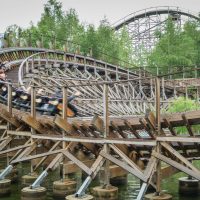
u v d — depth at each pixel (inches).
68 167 743.1
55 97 1046.4
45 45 3171.8
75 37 3540.8
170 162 598.5
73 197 637.3
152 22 3769.7
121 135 685.9
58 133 824.3
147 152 738.2
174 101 1421.0
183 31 3587.6
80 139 703.1
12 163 767.1
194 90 1895.9
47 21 3649.1
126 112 1337.4
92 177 655.1
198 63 3240.7
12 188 796.0
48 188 772.6
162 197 617.6
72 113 1040.2
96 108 1263.5
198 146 682.2
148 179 591.8
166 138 602.5
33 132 820.0
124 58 3646.7
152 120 617.6
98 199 663.1
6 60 1850.4
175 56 3078.2
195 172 576.7
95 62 2260.1
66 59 2156.7
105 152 664.4
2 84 1114.7
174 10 3686.0
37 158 815.1
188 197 718.5
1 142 928.9
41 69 1770.4
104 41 3518.7
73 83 1644.9
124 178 810.8
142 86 2016.5
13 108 991.0
